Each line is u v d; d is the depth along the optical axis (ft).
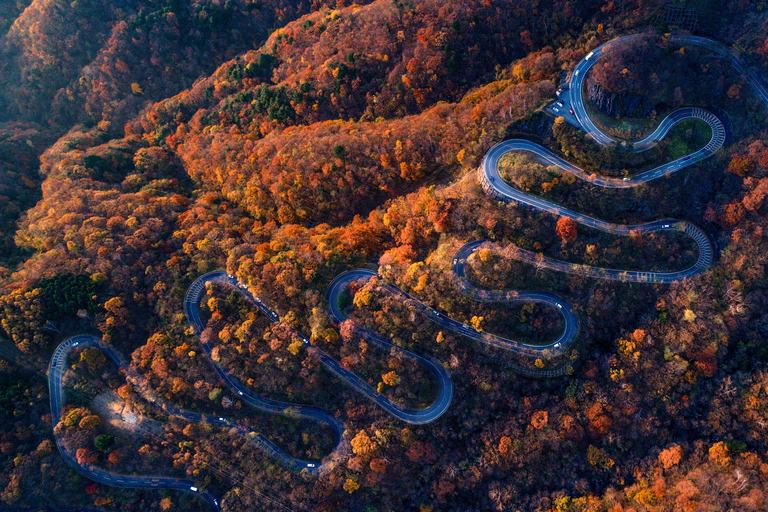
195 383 408.87
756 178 378.53
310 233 479.00
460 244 420.77
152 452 396.98
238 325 422.82
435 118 479.00
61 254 462.60
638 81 414.41
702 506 329.11
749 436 353.10
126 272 448.65
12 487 373.20
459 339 408.26
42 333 423.23
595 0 472.85
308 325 421.59
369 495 404.36
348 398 416.87
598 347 407.85
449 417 409.49
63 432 394.93
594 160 410.31
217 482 398.62
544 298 411.13
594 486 378.53
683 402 376.07
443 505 401.29
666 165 407.85
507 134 436.35
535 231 406.62
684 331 380.78
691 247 399.24
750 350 375.66
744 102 404.16
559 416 392.88
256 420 417.28
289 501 392.47
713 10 420.77
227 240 463.83
